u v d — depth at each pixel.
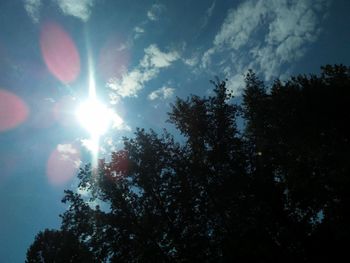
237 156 23.42
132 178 23.48
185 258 21.48
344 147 19.98
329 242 20.83
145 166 23.59
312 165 21.69
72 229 23.30
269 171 22.95
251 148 23.98
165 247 22.03
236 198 22.52
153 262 21.33
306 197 21.58
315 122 20.61
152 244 21.88
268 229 21.75
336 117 20.28
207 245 21.84
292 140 21.56
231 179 22.52
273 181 22.77
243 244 20.62
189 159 23.91
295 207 22.23
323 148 20.47
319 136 20.61
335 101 20.22
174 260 21.78
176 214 22.55
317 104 20.47
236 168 23.06
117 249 21.88
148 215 22.48
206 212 22.83
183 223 22.42
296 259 20.64
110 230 22.20
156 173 23.72
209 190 23.09
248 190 22.34
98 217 22.44
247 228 21.50
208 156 23.09
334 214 21.06
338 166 20.11
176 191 22.86
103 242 22.20
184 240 21.78
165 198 22.91
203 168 23.39
